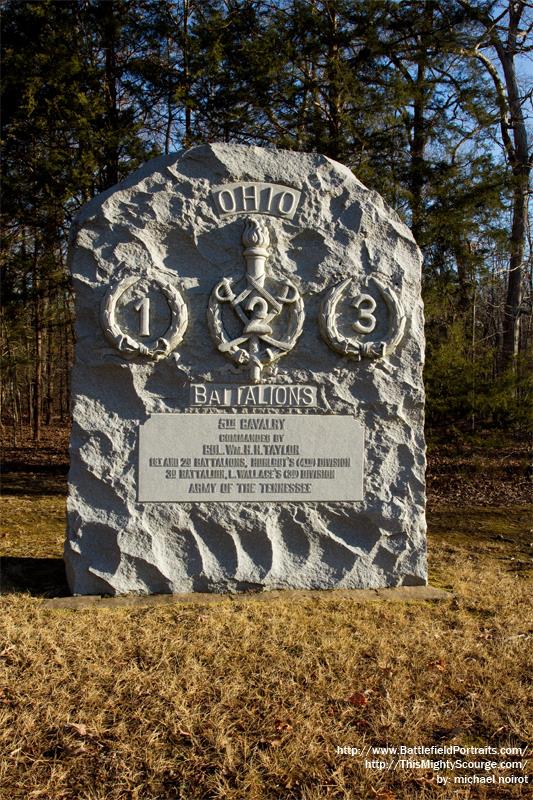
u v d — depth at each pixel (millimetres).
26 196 13055
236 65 12469
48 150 13047
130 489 5879
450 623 5488
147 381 5930
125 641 4914
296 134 12695
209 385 5969
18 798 3379
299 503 6066
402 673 4582
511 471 14273
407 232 6289
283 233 6109
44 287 14812
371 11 12102
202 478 5949
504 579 6844
